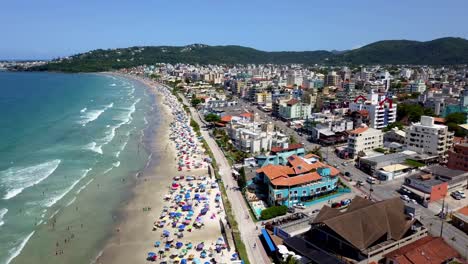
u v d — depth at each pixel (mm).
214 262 82312
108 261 84000
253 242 89188
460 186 118438
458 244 85188
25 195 116375
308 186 110250
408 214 88250
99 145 175875
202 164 150375
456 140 160625
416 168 137375
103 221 102750
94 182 130250
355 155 153875
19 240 91375
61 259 84188
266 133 175375
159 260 84500
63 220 102438
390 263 71188
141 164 151500
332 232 77500
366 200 86812
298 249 78562
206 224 101250
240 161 152000
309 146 174625
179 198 116188
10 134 188375
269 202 111000
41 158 152250
